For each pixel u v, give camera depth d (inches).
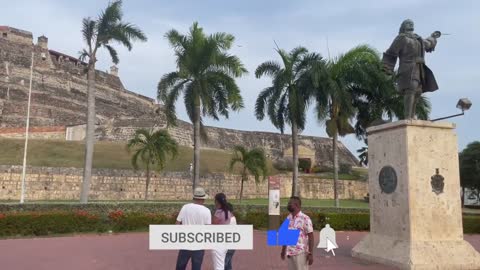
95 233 818.2
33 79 3225.9
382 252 473.1
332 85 1157.7
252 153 1708.9
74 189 1678.2
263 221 947.3
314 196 2271.2
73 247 628.1
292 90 1167.0
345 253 561.0
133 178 1782.7
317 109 1179.3
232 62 1131.3
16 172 1600.6
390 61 511.8
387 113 1280.8
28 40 3376.0
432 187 458.9
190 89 1103.0
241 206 981.2
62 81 3393.2
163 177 1845.5
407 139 458.6
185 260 322.0
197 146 1109.1
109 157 1973.4
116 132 2630.4
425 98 1193.4
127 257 537.6
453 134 478.0
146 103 3924.7
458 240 458.0
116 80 3927.2
